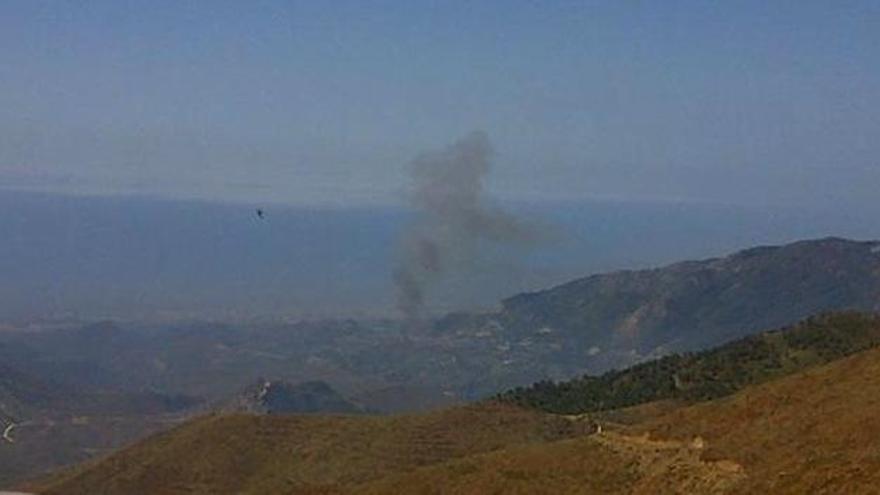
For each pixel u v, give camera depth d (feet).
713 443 254.88
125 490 407.03
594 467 263.49
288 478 378.12
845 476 199.62
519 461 276.41
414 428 391.04
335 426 411.75
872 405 242.17
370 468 367.66
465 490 268.21
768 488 212.02
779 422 253.65
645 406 407.23
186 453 413.80
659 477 245.86
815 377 276.21
